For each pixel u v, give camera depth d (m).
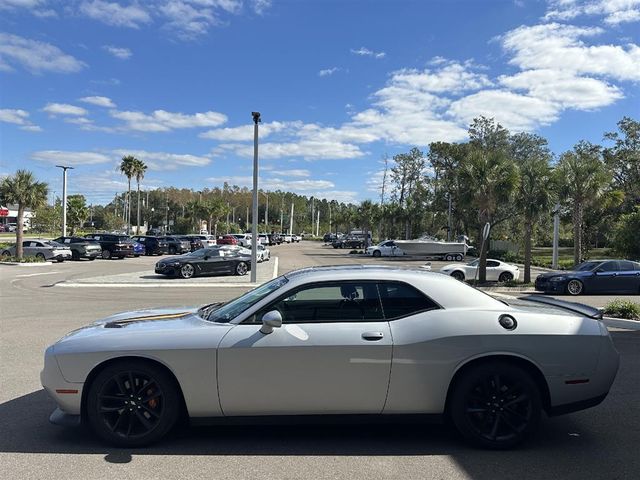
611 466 4.15
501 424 4.51
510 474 3.99
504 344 4.44
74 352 4.42
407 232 60.00
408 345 4.38
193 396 4.35
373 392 4.37
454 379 4.47
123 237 40.06
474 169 22.94
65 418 4.51
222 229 97.31
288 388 4.34
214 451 4.39
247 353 4.32
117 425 4.46
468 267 24.45
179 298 16.42
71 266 31.47
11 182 31.69
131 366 4.41
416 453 4.39
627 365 7.55
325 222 153.62
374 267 5.04
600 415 5.42
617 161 47.38
